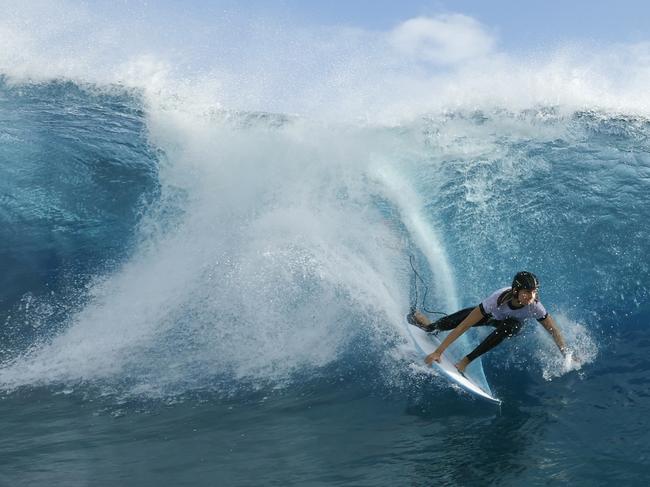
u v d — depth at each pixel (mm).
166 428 4742
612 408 4664
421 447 4320
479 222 7801
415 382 5312
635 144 9328
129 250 7750
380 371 5512
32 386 5488
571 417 4574
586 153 9086
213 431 4680
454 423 4648
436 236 7621
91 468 4125
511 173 8633
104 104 10609
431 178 8570
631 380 5086
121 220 8266
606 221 7543
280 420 4836
